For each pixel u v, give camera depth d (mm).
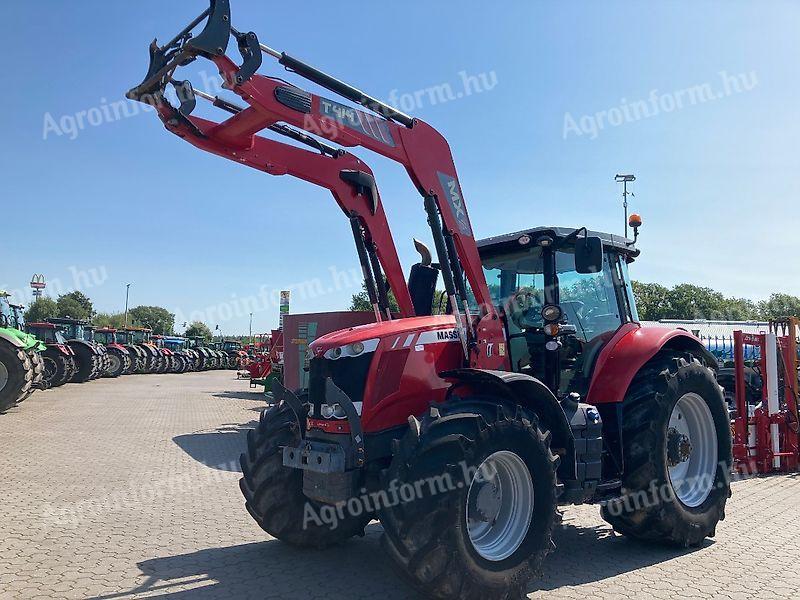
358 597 3832
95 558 4469
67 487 6652
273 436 4590
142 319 50562
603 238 5285
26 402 15117
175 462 8211
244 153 4258
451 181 4559
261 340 24031
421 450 3443
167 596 3811
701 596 3879
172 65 3609
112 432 10719
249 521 5512
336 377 3980
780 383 8219
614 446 4895
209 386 22750
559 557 4656
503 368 4594
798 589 3994
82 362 21172
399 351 4078
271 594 3865
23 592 3818
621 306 5438
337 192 4727
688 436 5371
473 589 3459
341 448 3811
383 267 4930
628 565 4477
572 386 4973
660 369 5039
